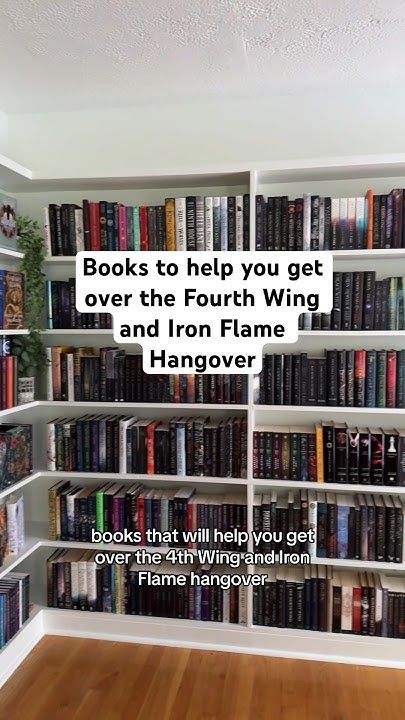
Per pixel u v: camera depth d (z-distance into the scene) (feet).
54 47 5.71
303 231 6.57
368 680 6.56
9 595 6.73
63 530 7.40
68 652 7.11
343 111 7.04
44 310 7.39
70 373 7.18
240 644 7.10
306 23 5.22
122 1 4.85
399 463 6.61
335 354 6.61
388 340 7.17
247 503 6.98
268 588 7.04
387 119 6.96
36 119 7.72
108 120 7.57
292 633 6.98
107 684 6.49
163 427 7.22
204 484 7.77
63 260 7.14
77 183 7.17
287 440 6.82
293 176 6.84
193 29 5.34
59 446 7.35
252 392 6.76
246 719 5.91
